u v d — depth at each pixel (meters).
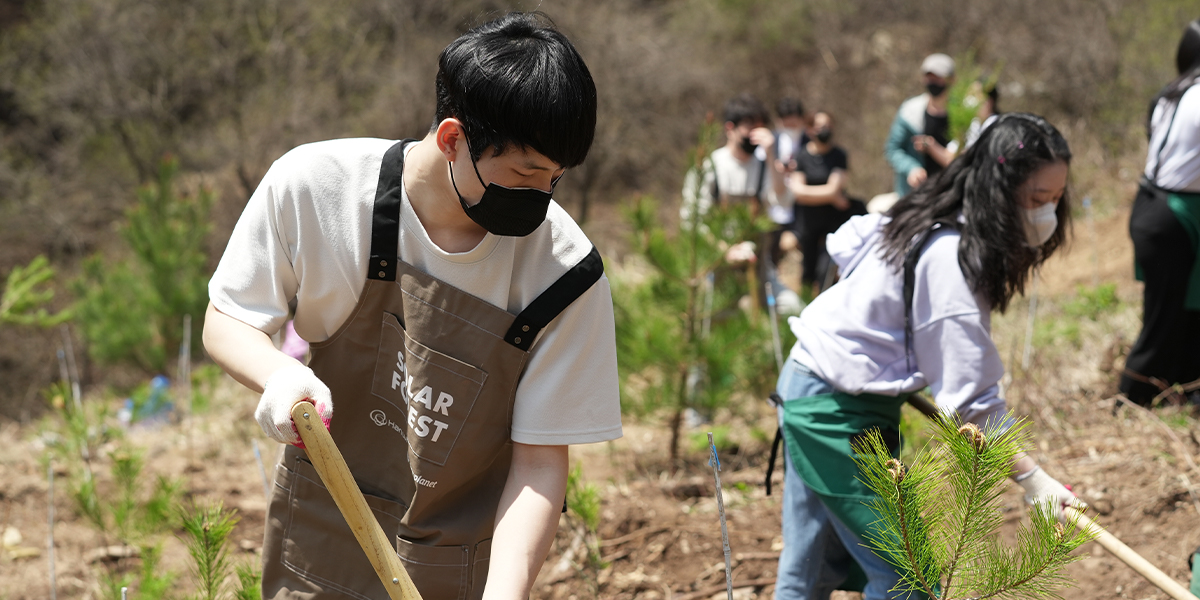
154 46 15.22
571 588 3.07
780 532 3.34
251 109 15.45
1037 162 1.97
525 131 1.34
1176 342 3.70
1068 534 1.46
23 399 12.99
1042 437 3.69
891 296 2.10
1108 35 11.95
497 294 1.56
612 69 16.61
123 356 8.17
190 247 8.64
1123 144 10.70
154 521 2.89
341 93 16.41
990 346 2.03
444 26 16.38
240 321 1.57
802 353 2.25
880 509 1.60
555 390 1.59
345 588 1.70
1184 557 2.76
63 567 3.52
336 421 1.71
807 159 6.34
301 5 15.72
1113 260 6.88
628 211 4.41
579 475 2.71
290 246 1.58
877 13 18.08
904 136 6.14
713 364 4.20
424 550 1.66
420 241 1.55
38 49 15.62
